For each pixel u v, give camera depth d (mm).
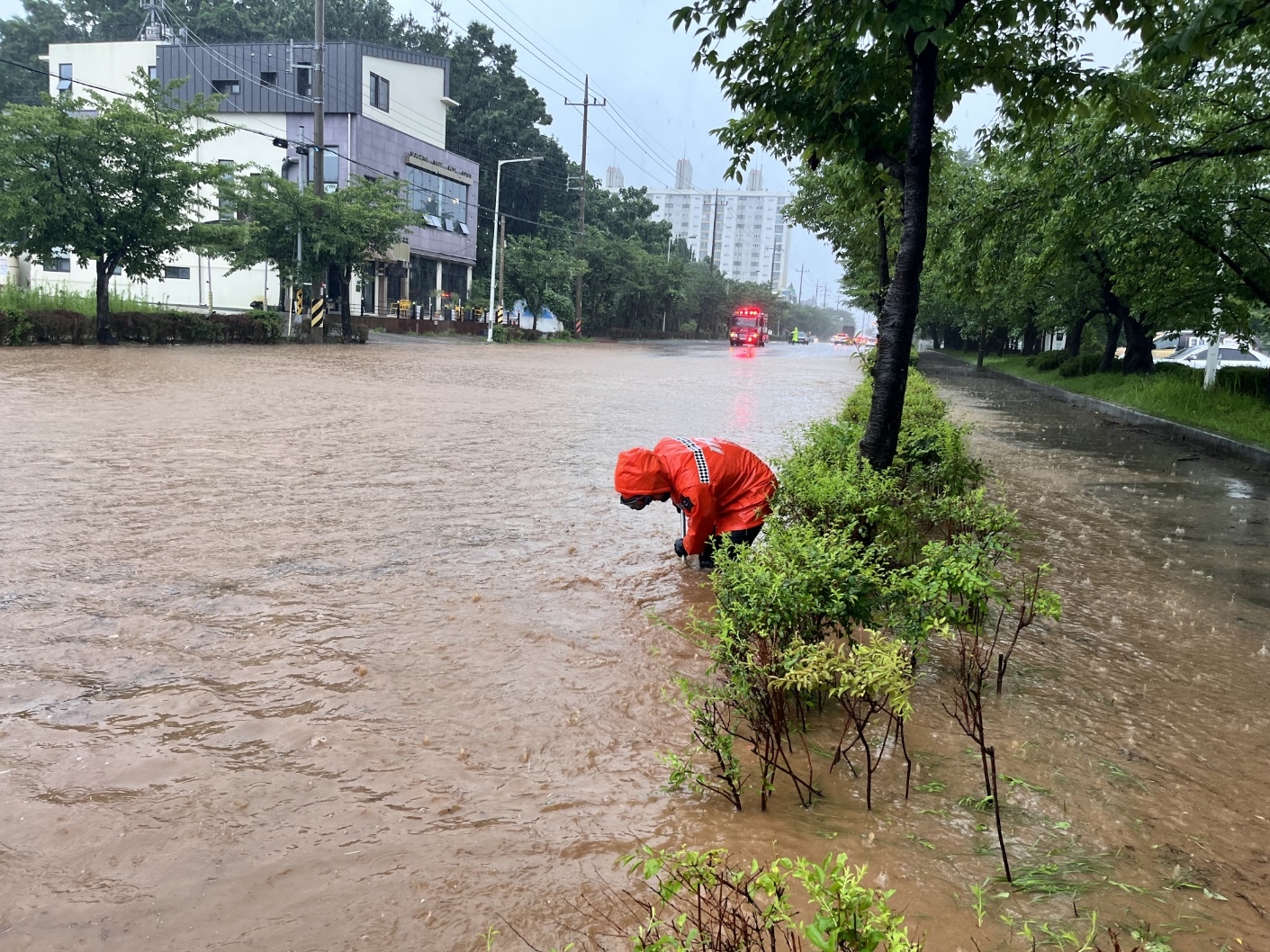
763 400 18141
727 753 2844
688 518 5445
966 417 16484
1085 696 3895
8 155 20672
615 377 22953
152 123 21984
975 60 5398
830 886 1707
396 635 4203
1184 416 15984
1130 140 10914
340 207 29281
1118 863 2600
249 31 49375
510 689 3650
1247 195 13023
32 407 11312
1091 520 7902
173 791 2799
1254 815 2922
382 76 38531
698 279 77688
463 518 6656
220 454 8812
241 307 38250
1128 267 14578
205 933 2162
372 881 2377
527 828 2658
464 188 46625
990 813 2863
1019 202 12547
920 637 3496
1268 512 8516
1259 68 10414
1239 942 2240
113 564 5121
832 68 5277
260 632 4180
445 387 17438
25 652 3818
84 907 2246
